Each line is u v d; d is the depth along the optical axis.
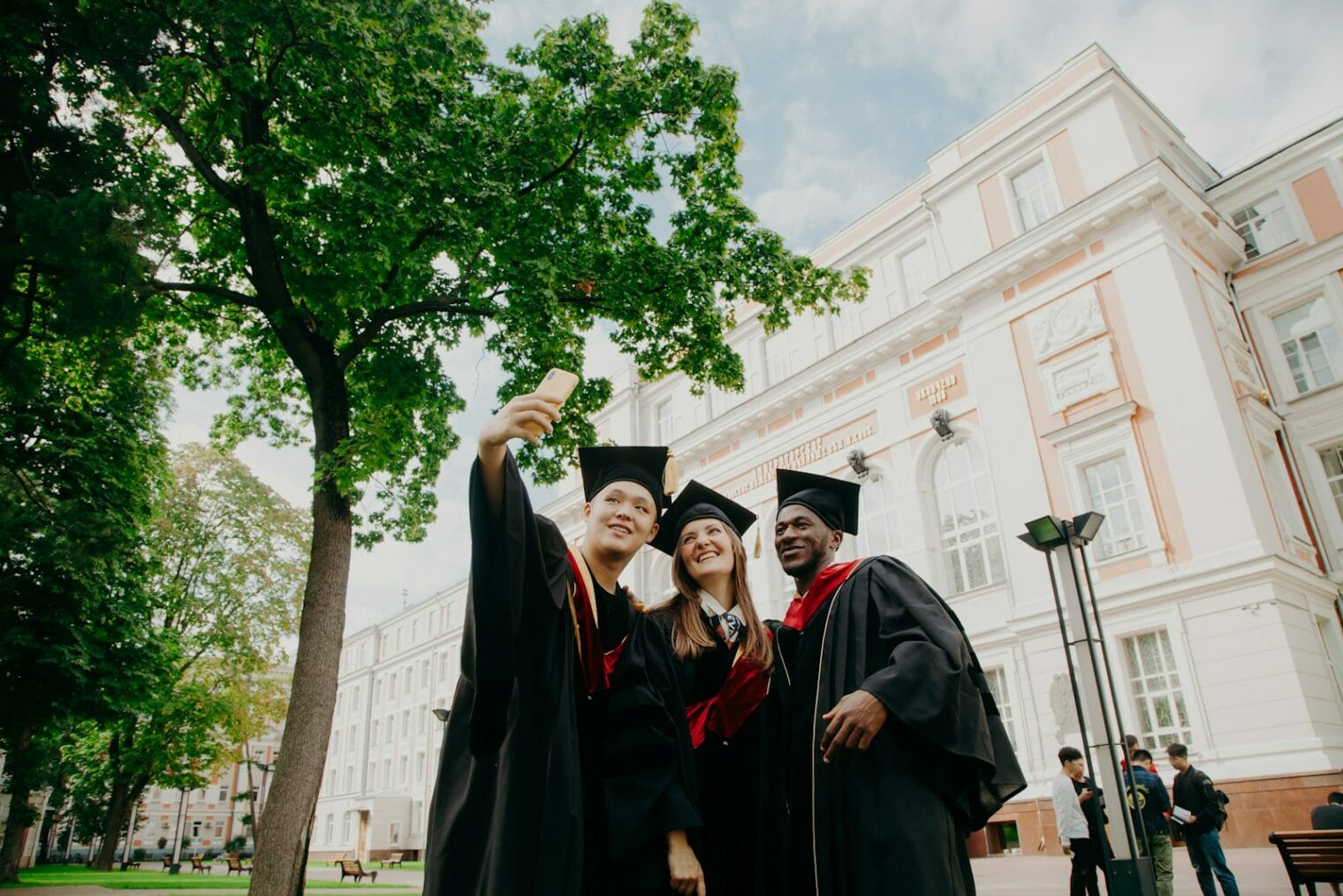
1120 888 7.01
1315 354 18.84
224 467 29.78
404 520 12.90
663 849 2.45
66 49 10.11
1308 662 14.34
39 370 12.78
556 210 11.49
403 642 56.09
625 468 2.96
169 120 10.54
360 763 55.22
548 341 10.56
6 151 9.91
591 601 2.57
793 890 2.59
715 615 3.30
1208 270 18.98
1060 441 17.83
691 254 12.61
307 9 9.26
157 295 11.97
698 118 12.11
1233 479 15.23
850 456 22.31
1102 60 19.78
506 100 11.92
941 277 22.19
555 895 1.92
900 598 2.71
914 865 2.19
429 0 10.92
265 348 13.84
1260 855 12.52
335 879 29.47
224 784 75.88
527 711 2.20
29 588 15.25
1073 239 18.44
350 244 9.89
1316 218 19.34
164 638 21.02
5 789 25.62
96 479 16.58
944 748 2.29
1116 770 7.36
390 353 12.75
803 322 26.16
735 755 3.10
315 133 10.26
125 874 30.33
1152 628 15.64
